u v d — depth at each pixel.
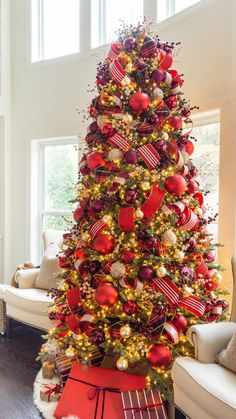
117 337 2.36
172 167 2.41
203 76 3.18
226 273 2.96
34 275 3.75
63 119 4.55
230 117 2.92
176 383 2.04
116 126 2.45
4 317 3.70
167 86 2.53
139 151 2.36
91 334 2.34
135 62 2.47
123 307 2.31
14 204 5.06
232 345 2.00
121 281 2.32
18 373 2.91
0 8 4.88
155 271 2.29
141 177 2.34
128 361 2.29
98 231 2.39
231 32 2.89
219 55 3.02
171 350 2.31
